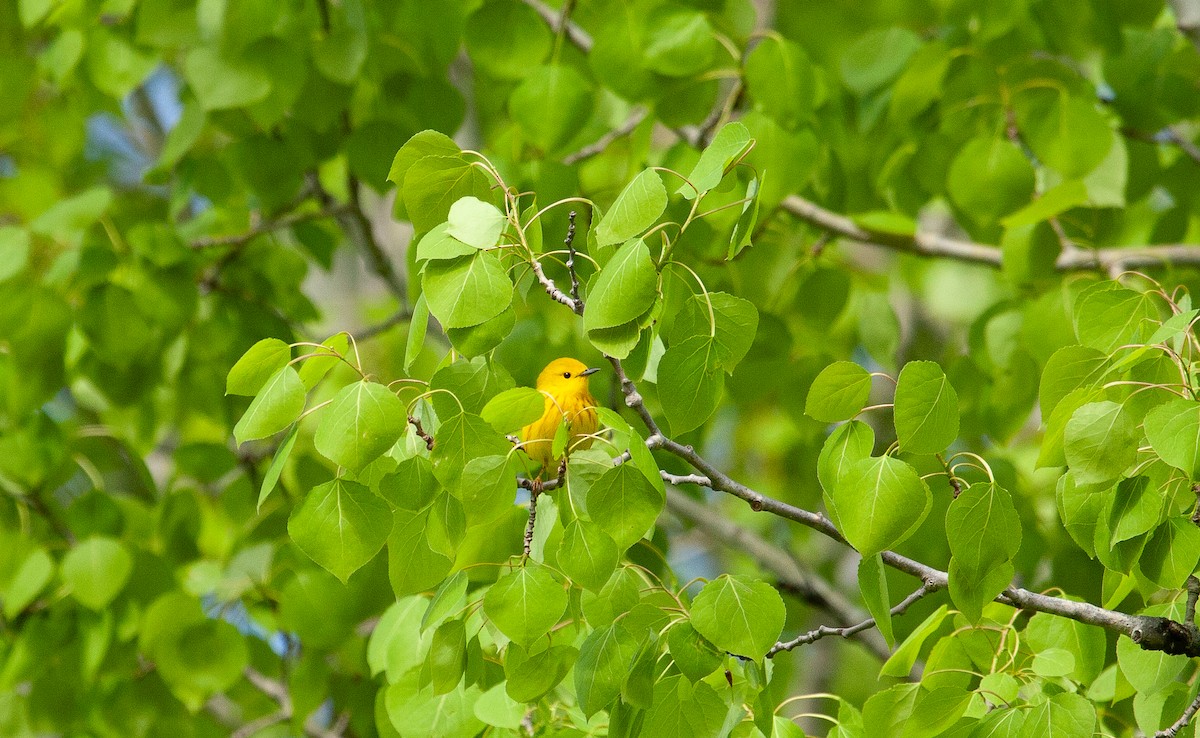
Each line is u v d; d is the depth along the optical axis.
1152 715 5.56
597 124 11.89
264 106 9.93
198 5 9.72
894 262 17.52
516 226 4.78
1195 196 12.09
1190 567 4.73
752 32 10.65
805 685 16.41
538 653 5.00
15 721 10.47
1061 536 10.47
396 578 5.03
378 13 11.01
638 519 4.67
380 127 10.80
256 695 11.37
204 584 9.98
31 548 10.48
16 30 14.20
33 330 10.12
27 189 12.97
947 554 10.31
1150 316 5.11
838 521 4.63
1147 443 4.95
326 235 12.67
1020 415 10.98
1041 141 10.17
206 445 10.95
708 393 4.82
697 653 4.86
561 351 11.73
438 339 12.37
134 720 10.68
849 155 11.79
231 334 11.60
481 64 10.03
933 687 5.70
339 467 4.83
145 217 12.41
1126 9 11.05
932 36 12.32
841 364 4.72
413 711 5.94
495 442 4.61
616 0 9.68
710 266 10.58
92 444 12.36
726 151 4.65
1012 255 10.27
